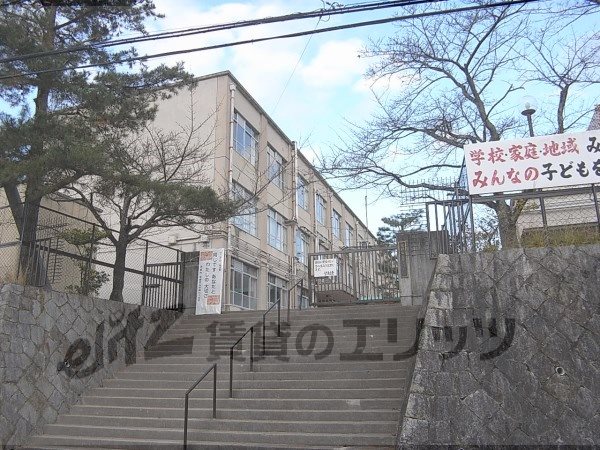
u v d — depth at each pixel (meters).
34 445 9.38
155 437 9.11
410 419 7.33
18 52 12.07
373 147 17.73
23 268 11.29
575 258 8.44
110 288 18.03
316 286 19.33
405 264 14.61
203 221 17.23
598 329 7.77
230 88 22.12
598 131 9.31
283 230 28.47
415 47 17.69
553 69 16.39
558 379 7.52
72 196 16.45
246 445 8.25
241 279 22.61
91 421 10.08
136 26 14.38
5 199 15.55
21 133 11.46
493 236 10.65
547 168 9.31
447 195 11.44
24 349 9.94
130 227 14.56
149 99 15.07
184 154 15.45
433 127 17.75
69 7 13.76
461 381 7.65
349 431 8.41
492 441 7.17
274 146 27.67
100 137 13.52
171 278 16.41
